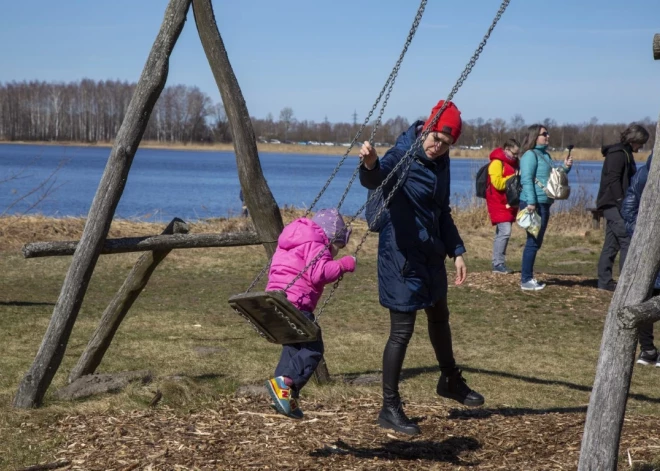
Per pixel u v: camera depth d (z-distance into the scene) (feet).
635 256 10.88
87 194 123.75
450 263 47.73
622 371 10.82
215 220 57.16
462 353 25.80
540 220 35.68
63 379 20.15
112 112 436.35
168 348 24.36
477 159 69.87
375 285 38.91
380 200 15.70
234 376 20.90
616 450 10.93
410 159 15.35
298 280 14.43
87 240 17.75
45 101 429.38
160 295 35.17
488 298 34.88
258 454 14.60
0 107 427.33
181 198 121.70
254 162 19.54
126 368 21.62
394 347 15.78
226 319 29.86
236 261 45.11
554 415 18.11
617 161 34.45
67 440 15.20
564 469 14.17
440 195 15.62
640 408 19.66
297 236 14.67
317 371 20.11
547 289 36.47
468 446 15.53
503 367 23.93
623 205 24.26
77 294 17.66
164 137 500.33
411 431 15.67
